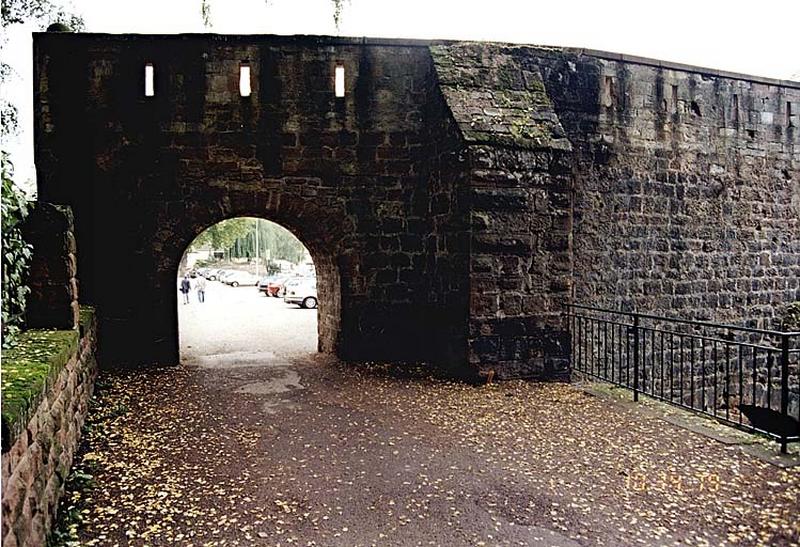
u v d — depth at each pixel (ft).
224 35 31.73
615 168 35.55
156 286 31.50
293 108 32.48
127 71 31.14
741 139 39.81
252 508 14.47
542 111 29.66
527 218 27.99
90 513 14.07
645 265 36.55
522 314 27.99
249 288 140.26
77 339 18.88
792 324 41.24
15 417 9.28
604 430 20.40
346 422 21.61
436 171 31.07
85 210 30.81
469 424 21.25
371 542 12.85
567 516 14.05
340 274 33.17
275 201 32.42
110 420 21.77
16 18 32.09
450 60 30.78
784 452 18.04
